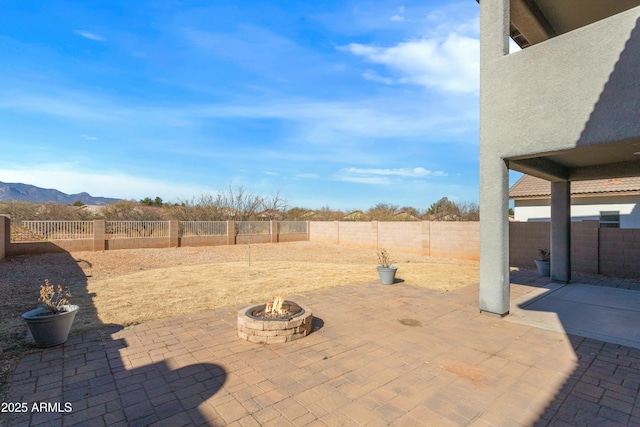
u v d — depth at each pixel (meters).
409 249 17.33
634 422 2.74
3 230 12.77
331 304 6.70
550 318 5.68
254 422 2.71
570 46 4.79
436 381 3.44
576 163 7.76
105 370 3.69
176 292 7.87
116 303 6.79
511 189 15.87
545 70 5.05
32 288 8.27
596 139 4.55
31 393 3.17
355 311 6.16
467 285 8.78
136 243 17.12
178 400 3.06
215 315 5.91
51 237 14.71
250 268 12.02
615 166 7.66
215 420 2.74
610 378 3.53
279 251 18.55
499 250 5.72
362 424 2.68
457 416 2.81
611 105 4.42
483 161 5.86
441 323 5.43
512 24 7.12
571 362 3.93
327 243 22.55
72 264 12.30
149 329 5.12
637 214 12.68
